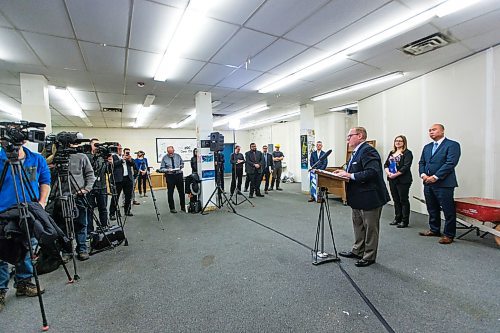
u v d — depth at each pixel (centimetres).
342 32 281
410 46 318
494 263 241
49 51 307
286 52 333
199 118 527
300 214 468
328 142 873
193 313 179
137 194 771
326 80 462
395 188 375
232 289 210
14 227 172
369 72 419
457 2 225
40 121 391
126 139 1089
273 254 282
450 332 152
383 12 242
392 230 352
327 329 159
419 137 446
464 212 297
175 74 410
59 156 238
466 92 354
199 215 477
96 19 242
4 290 191
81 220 280
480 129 337
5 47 293
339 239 327
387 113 533
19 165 177
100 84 451
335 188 261
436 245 292
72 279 230
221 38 290
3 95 494
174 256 284
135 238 349
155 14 237
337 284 213
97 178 340
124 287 217
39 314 181
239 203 580
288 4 227
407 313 172
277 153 802
